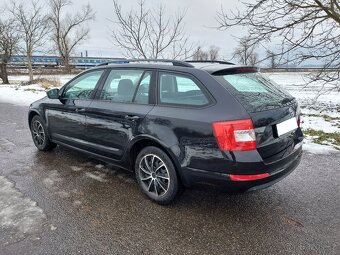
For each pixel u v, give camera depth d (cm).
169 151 351
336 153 577
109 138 426
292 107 377
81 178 455
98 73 464
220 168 319
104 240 307
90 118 450
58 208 367
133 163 414
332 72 955
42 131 567
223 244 303
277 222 342
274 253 290
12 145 620
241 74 376
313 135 702
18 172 476
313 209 370
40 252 288
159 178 377
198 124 328
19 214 353
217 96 328
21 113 1012
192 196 402
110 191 414
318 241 308
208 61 417
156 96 379
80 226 331
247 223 340
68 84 512
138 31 1176
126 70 423
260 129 320
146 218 348
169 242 306
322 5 886
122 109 405
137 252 290
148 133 369
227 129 310
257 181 317
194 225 335
